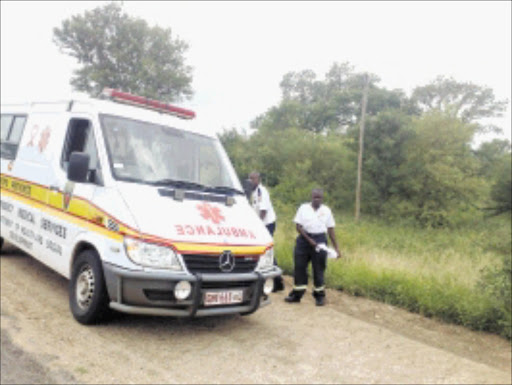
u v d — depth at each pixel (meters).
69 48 36.34
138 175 5.23
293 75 61.22
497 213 22.64
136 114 5.87
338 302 7.14
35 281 6.62
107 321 5.13
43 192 6.11
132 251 4.52
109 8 35.56
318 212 6.77
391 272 7.92
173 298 4.56
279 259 9.05
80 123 5.84
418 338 5.86
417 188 21.89
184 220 4.84
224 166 6.23
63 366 4.10
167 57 36.84
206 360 4.55
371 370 4.65
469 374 4.70
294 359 4.78
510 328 5.94
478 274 7.95
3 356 4.18
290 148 28.98
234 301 4.86
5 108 8.03
